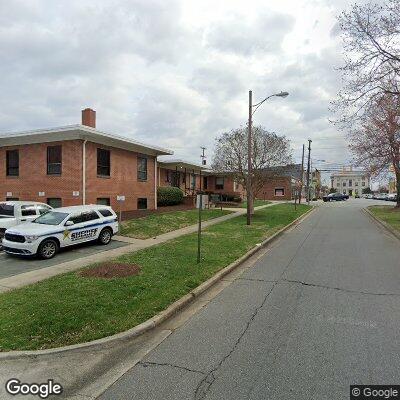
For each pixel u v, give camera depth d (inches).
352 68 556.1
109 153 812.6
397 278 335.6
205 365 175.6
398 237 609.0
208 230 679.1
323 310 249.0
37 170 787.4
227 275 362.3
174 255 425.4
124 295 270.1
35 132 730.2
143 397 150.6
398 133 797.9
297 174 2682.1
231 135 1087.6
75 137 731.4
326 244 550.3
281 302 269.6
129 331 212.7
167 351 192.7
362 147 919.7
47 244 443.5
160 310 247.4
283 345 194.4
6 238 448.5
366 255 454.0
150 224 713.6
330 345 192.9
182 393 152.1
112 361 184.5
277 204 1659.7
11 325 215.9
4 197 839.7
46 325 215.9
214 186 1744.6
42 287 292.5
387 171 1036.5
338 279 334.6
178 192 1120.2
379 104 574.6
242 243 523.8
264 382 158.1
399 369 167.0
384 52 531.8
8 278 350.9
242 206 1385.3
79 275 329.7
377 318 231.8
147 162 951.0
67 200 744.3
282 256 457.7
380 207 1504.7
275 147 950.4
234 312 251.0
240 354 185.5
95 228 518.0
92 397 152.6
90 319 225.8
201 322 233.8
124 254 451.5
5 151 836.6
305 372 165.3
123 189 855.1
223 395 149.2
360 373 163.6
